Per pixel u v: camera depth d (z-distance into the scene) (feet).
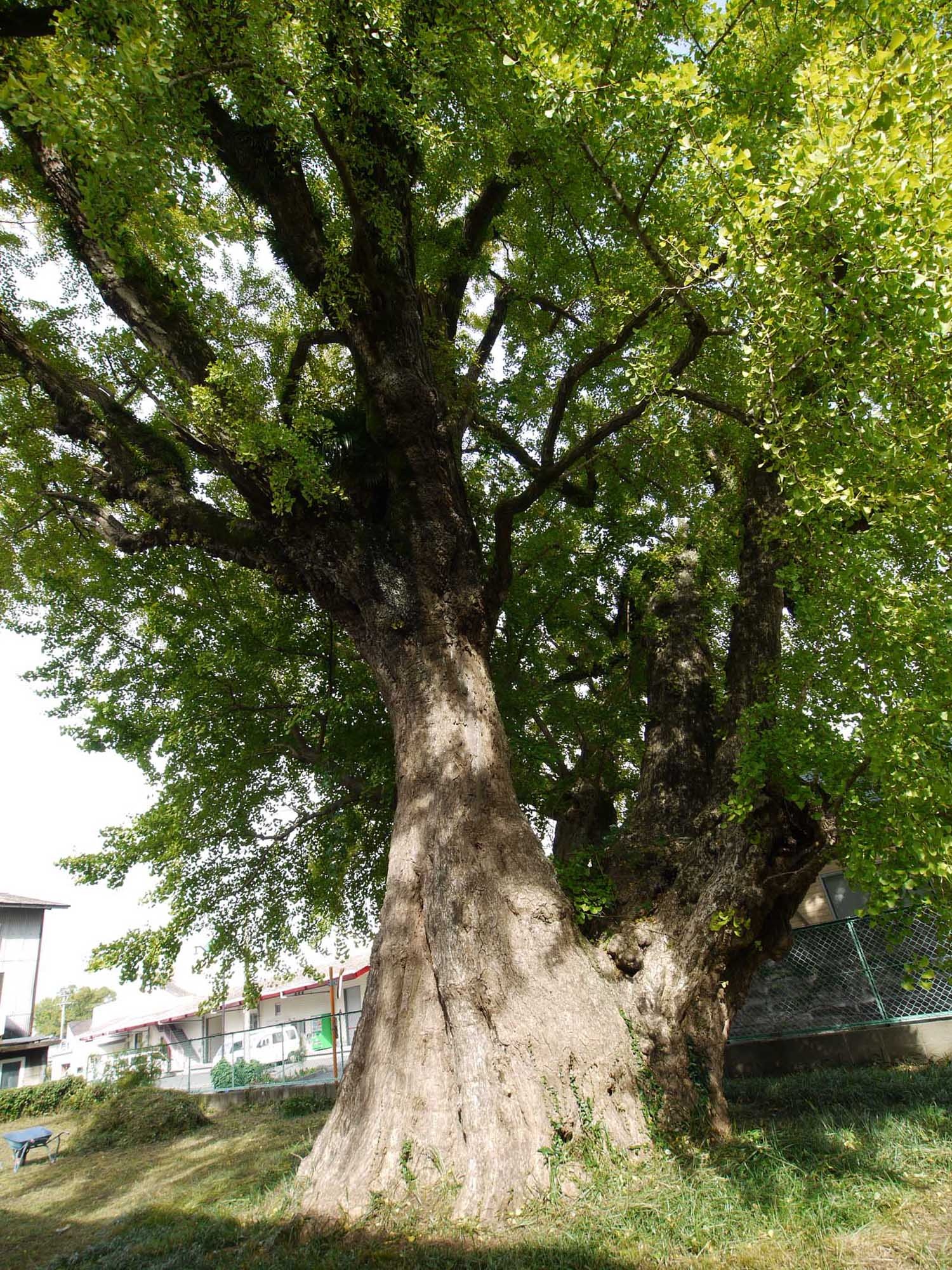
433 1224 15.72
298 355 29.76
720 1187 15.02
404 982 20.17
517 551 37.86
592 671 43.32
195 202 20.57
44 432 34.83
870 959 33.86
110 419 29.78
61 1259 19.06
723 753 25.82
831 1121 18.99
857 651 20.75
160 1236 19.01
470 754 22.88
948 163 14.79
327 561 26.12
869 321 17.49
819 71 16.88
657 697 31.94
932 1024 31.65
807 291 17.87
